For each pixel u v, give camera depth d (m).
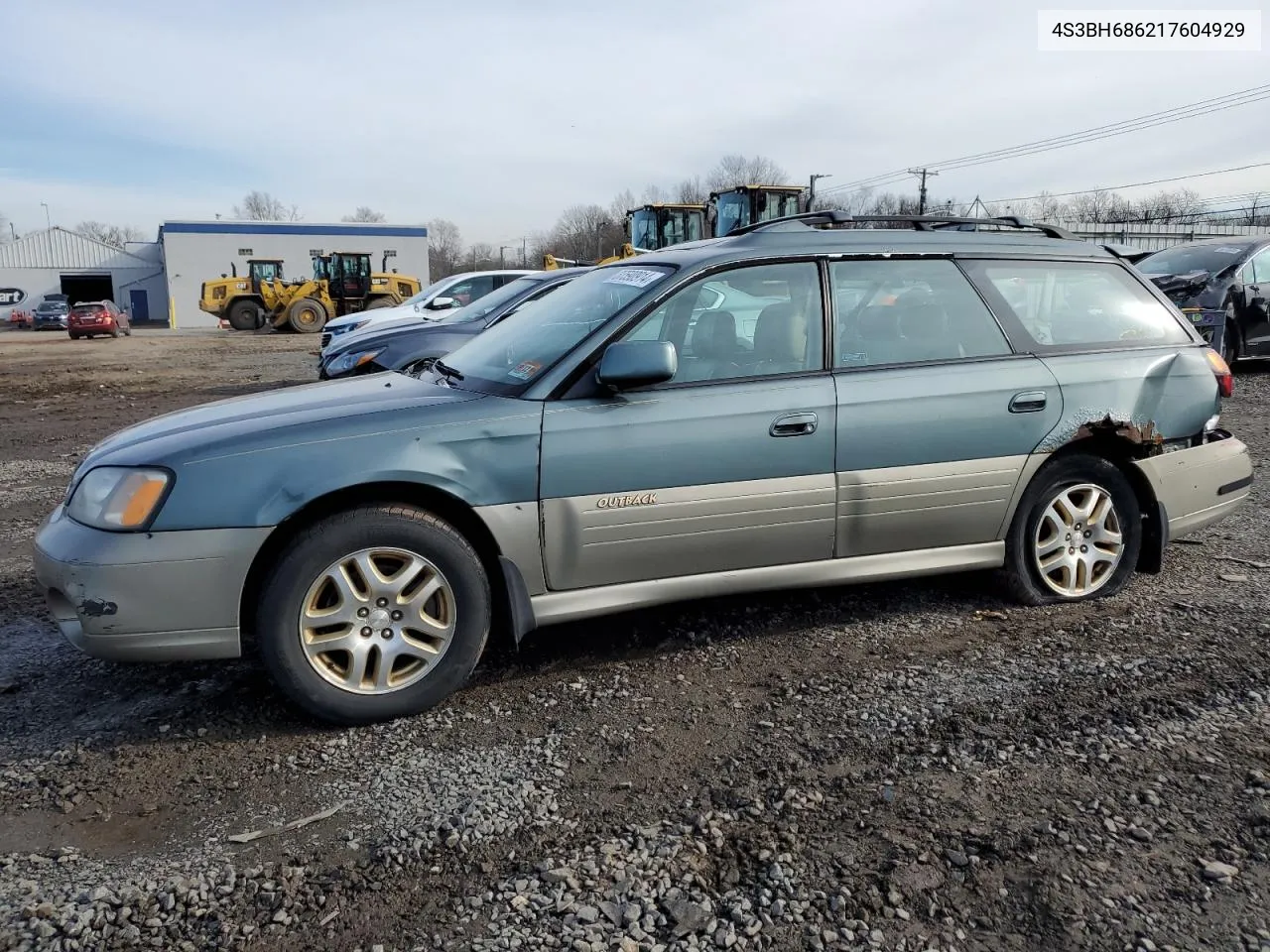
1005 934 2.09
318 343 26.95
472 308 9.35
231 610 2.98
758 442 3.45
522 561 3.27
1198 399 4.20
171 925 2.18
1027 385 3.85
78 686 3.47
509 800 2.68
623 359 3.22
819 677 3.43
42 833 2.56
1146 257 12.53
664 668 3.54
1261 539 5.00
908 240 3.91
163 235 50.66
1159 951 2.02
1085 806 2.55
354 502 3.11
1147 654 3.53
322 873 2.37
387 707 3.13
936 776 2.73
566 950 2.08
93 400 13.01
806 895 2.23
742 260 3.61
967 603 4.13
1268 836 2.40
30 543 5.42
